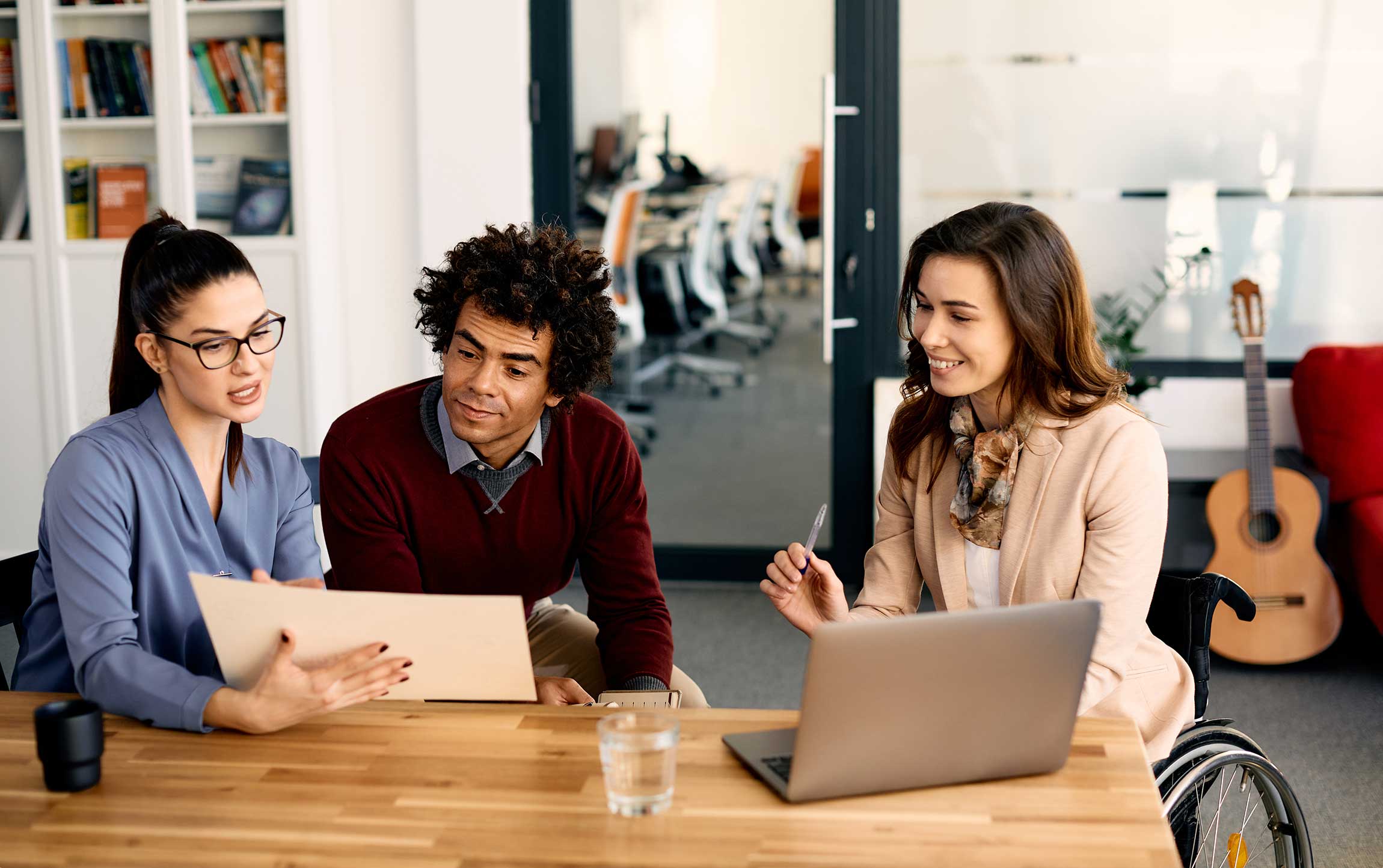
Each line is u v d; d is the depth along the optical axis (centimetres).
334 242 428
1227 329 426
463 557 197
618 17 438
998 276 170
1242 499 361
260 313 164
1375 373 371
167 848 111
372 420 193
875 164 430
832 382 440
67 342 422
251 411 166
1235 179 419
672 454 543
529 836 113
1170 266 425
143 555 162
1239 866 201
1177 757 177
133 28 412
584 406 201
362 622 132
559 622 230
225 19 413
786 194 547
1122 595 171
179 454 166
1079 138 423
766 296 612
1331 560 382
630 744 116
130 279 163
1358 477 370
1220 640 358
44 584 168
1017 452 178
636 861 108
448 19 416
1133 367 428
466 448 188
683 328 579
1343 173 414
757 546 451
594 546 204
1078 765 128
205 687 138
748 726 139
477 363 176
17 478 430
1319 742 303
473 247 179
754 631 397
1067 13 417
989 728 122
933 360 177
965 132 427
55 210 417
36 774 127
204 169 419
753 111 438
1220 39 413
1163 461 176
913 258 184
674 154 446
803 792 119
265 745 133
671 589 446
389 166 426
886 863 108
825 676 115
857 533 446
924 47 424
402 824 115
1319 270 420
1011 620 119
